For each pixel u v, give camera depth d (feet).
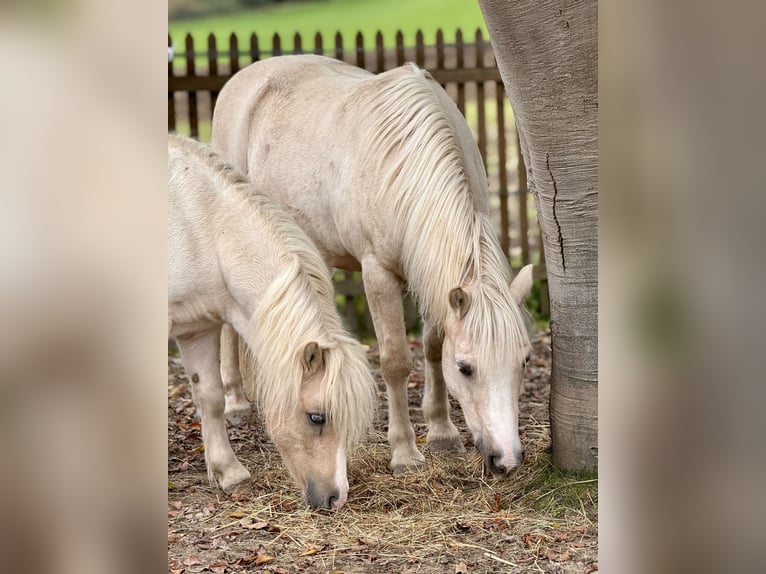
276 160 15.85
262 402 12.00
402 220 12.98
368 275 13.84
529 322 12.65
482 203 14.58
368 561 10.95
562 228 12.03
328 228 15.02
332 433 11.59
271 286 11.84
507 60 11.79
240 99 17.34
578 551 10.85
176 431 16.35
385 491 13.01
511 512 12.09
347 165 13.98
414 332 23.32
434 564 10.80
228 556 11.12
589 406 12.15
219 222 12.74
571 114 11.53
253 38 23.00
